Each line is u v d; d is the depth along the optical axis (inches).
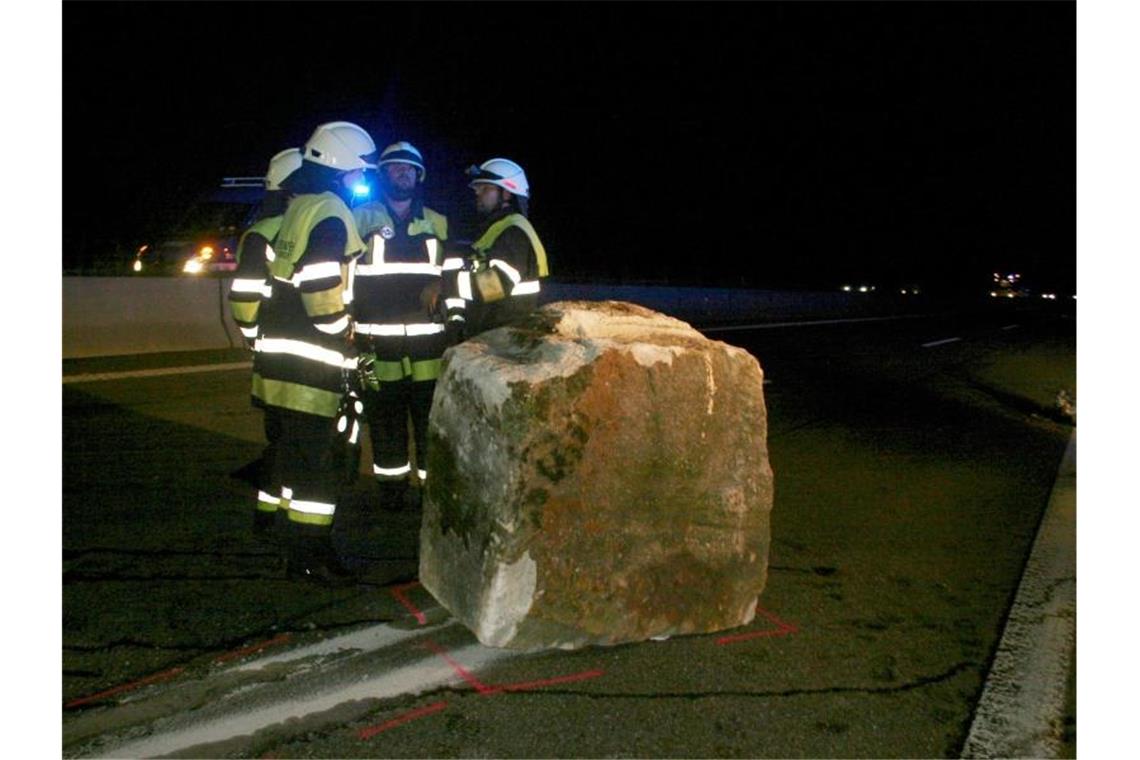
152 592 165.5
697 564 160.6
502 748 124.6
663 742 128.3
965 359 700.7
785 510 247.3
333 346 166.2
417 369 209.3
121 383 370.6
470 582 153.5
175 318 494.3
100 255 834.2
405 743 124.7
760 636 163.6
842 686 147.5
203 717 128.0
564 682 142.6
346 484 178.4
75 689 132.7
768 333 833.5
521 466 145.6
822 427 375.6
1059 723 139.1
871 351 716.0
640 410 153.4
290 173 178.2
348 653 147.3
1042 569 207.9
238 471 244.7
